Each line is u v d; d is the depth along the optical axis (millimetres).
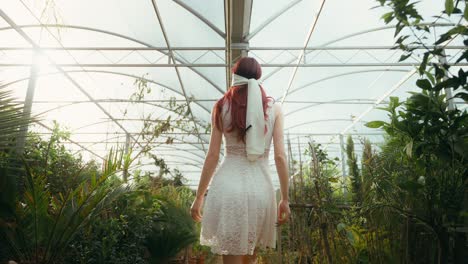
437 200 2949
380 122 3389
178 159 21766
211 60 9602
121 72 10852
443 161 3014
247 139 1815
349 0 7137
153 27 8367
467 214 2791
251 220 1777
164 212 6609
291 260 3590
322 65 9305
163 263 6469
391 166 3633
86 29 8625
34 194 3811
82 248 4574
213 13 7203
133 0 7406
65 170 5344
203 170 1885
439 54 2445
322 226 3260
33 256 3955
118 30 8734
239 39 7805
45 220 3938
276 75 10461
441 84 2496
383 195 3465
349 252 3592
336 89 11812
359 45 8992
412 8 2295
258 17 7480
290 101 12727
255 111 1843
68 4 7648
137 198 5895
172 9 7496
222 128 1913
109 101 12836
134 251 5465
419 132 3129
